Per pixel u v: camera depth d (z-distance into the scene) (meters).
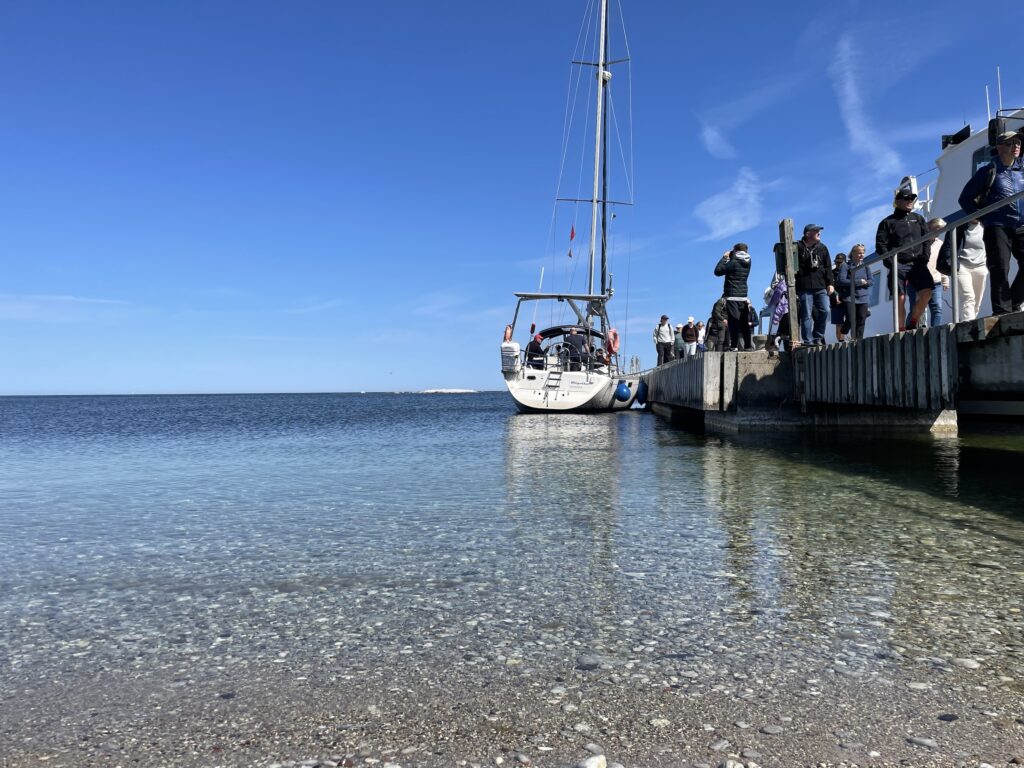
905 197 8.45
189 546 4.61
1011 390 6.00
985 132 11.53
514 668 2.46
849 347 9.21
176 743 1.97
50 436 20.81
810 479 6.68
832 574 3.53
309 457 11.05
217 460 11.07
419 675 2.42
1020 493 5.70
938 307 9.14
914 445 9.42
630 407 25.64
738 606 3.08
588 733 1.97
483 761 1.82
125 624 3.07
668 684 2.29
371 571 3.84
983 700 2.12
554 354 22.45
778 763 1.78
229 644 2.79
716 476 7.07
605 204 29.27
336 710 2.16
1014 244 6.33
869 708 2.08
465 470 8.44
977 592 3.19
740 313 12.10
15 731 2.07
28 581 3.83
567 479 7.27
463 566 3.88
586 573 3.67
